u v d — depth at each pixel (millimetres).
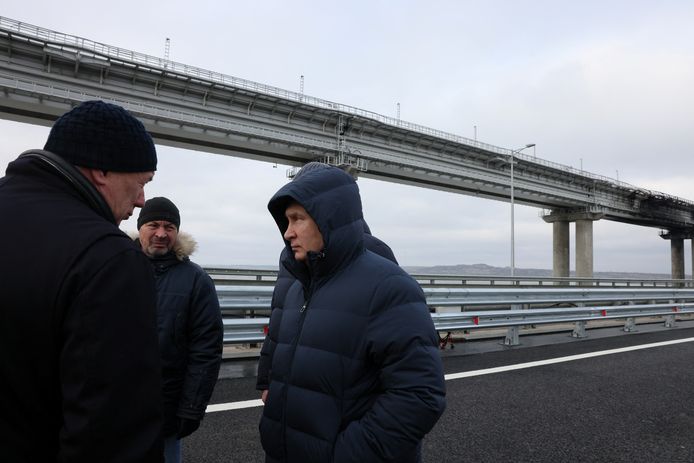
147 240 2223
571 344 7207
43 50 22625
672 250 80500
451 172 38812
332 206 1525
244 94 29500
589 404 4094
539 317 7180
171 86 27297
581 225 54188
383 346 1418
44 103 23359
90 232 926
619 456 2986
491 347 6801
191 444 3031
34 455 884
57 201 959
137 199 1186
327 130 34250
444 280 18625
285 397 1547
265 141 31188
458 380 4859
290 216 1596
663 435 3367
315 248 1583
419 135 37375
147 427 926
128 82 25984
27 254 864
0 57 22234
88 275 875
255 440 3111
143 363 934
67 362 856
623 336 8234
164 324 2152
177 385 2189
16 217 901
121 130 1066
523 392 4430
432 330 1490
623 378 5035
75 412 849
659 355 6395
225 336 4676
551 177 47688
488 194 46938
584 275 53062
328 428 1432
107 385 861
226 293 4648
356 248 1595
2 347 840
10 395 861
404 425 1356
